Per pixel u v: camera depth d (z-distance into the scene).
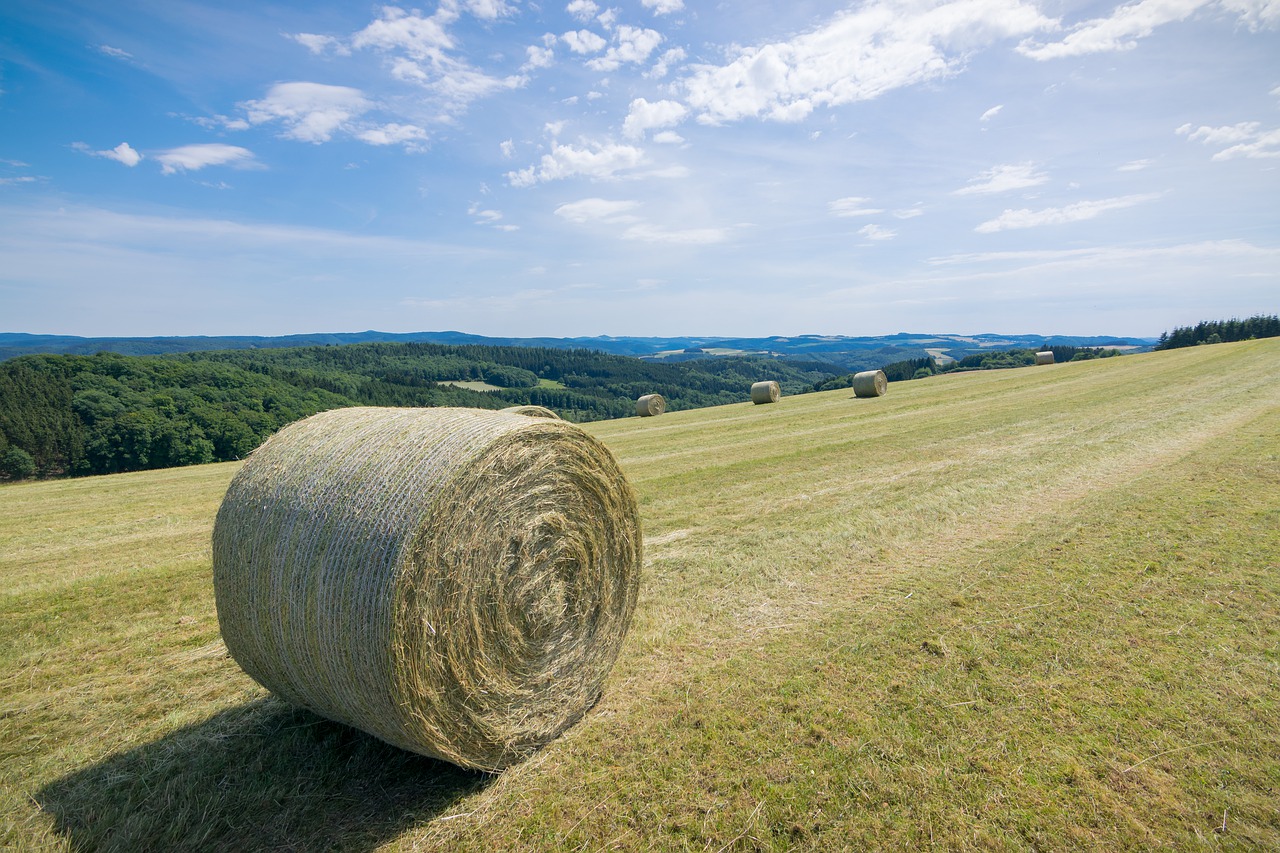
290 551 4.46
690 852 3.65
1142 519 9.09
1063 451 14.43
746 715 4.97
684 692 5.41
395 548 4.08
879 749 4.43
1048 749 4.32
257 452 5.21
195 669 6.21
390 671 4.00
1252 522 8.59
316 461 4.83
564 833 3.87
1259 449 13.02
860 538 9.25
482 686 4.54
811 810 3.90
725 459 17.81
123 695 5.71
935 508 10.50
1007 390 31.94
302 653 4.44
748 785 4.16
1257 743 4.28
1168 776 4.03
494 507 4.65
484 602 4.57
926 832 3.68
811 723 4.78
